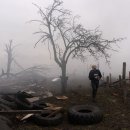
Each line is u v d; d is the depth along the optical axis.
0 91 19.64
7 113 13.99
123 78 17.56
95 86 17.03
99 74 17.12
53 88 23.17
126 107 15.91
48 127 13.27
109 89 20.08
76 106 14.73
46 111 14.20
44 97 18.70
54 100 17.98
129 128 12.66
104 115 14.62
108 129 12.66
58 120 13.57
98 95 18.44
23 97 16.88
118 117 14.24
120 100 17.25
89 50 22.88
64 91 20.77
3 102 15.55
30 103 15.70
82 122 13.46
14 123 13.66
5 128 11.94
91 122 13.48
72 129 12.85
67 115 14.60
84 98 18.06
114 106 16.09
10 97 16.64
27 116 13.81
